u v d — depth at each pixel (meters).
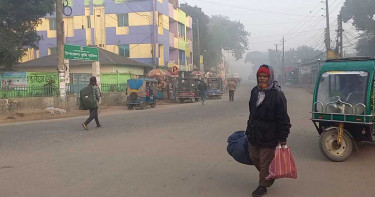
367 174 6.48
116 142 9.91
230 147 5.57
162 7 41.31
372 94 7.59
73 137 10.98
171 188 5.73
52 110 19.27
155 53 38.78
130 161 7.58
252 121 5.16
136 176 6.42
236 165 7.20
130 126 13.38
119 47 39.78
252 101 5.16
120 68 33.16
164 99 31.25
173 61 45.50
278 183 5.94
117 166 7.15
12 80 20.94
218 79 35.44
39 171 6.82
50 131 12.45
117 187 5.78
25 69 32.28
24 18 25.47
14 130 12.95
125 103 27.05
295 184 5.88
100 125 13.59
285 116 4.96
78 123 14.84
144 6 38.97
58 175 6.52
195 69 55.53
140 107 23.09
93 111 12.98
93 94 12.90
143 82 22.73
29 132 12.28
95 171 6.77
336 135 7.54
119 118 16.48
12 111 18.89
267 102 4.99
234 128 12.46
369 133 7.54
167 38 42.88
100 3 39.84
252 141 5.16
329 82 8.02
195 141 9.95
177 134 11.21
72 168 7.02
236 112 18.66
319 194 5.38
